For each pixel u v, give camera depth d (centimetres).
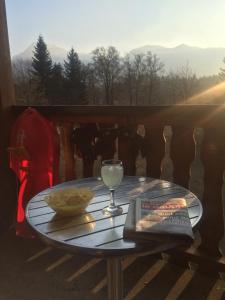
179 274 232
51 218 143
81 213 148
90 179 203
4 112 292
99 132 254
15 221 315
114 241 121
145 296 210
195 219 137
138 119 239
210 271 227
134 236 120
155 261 249
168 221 127
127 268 240
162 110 227
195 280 225
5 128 295
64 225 136
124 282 225
